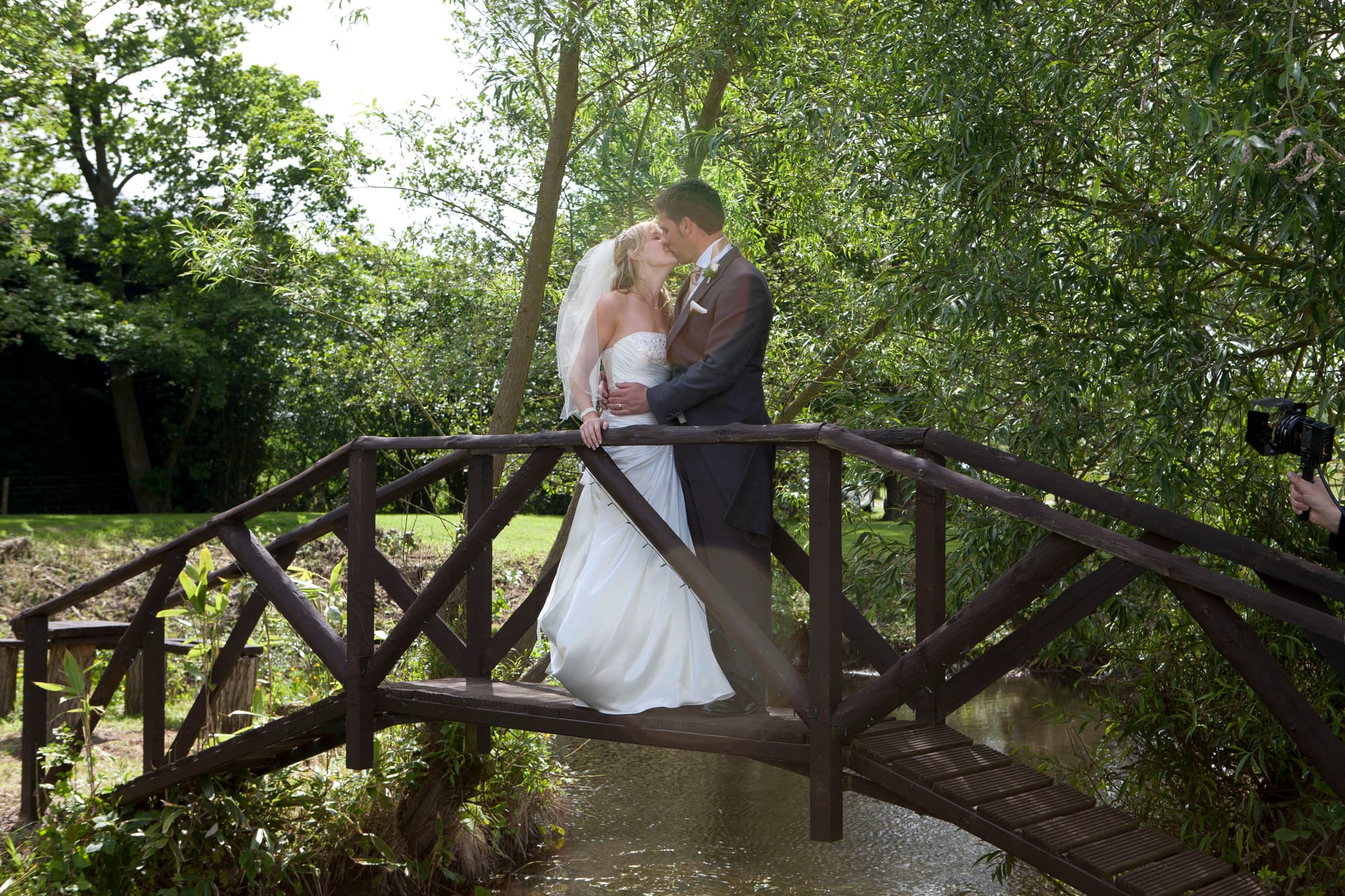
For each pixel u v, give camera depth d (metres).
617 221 8.54
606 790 7.63
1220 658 4.26
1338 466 4.31
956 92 4.35
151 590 5.21
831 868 6.01
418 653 5.96
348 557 4.20
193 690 8.16
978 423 4.98
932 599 3.44
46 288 18.16
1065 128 4.20
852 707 2.96
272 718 5.66
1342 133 3.54
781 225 8.52
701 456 3.33
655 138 8.55
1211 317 4.26
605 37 7.25
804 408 8.47
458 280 9.56
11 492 19.36
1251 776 4.40
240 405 21.03
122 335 18.75
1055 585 4.86
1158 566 2.54
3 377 20.39
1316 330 4.12
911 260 5.11
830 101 5.30
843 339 7.64
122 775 5.26
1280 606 2.40
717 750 3.17
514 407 7.61
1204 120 3.34
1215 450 4.37
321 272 9.34
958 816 2.83
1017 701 9.35
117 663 5.32
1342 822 3.59
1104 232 4.50
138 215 20.58
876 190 5.12
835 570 2.97
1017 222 4.41
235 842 5.10
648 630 3.40
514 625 4.34
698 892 5.65
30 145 16.33
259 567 4.64
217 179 19.75
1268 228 3.52
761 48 7.13
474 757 5.96
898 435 3.46
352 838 5.48
